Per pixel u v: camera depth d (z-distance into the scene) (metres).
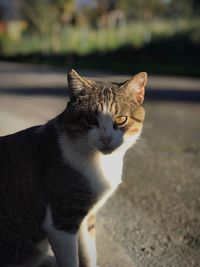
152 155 0.84
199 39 3.32
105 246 0.49
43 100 1.54
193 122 1.16
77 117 0.39
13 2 6.40
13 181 0.40
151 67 2.87
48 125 0.41
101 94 0.40
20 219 0.40
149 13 4.82
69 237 0.39
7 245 0.41
